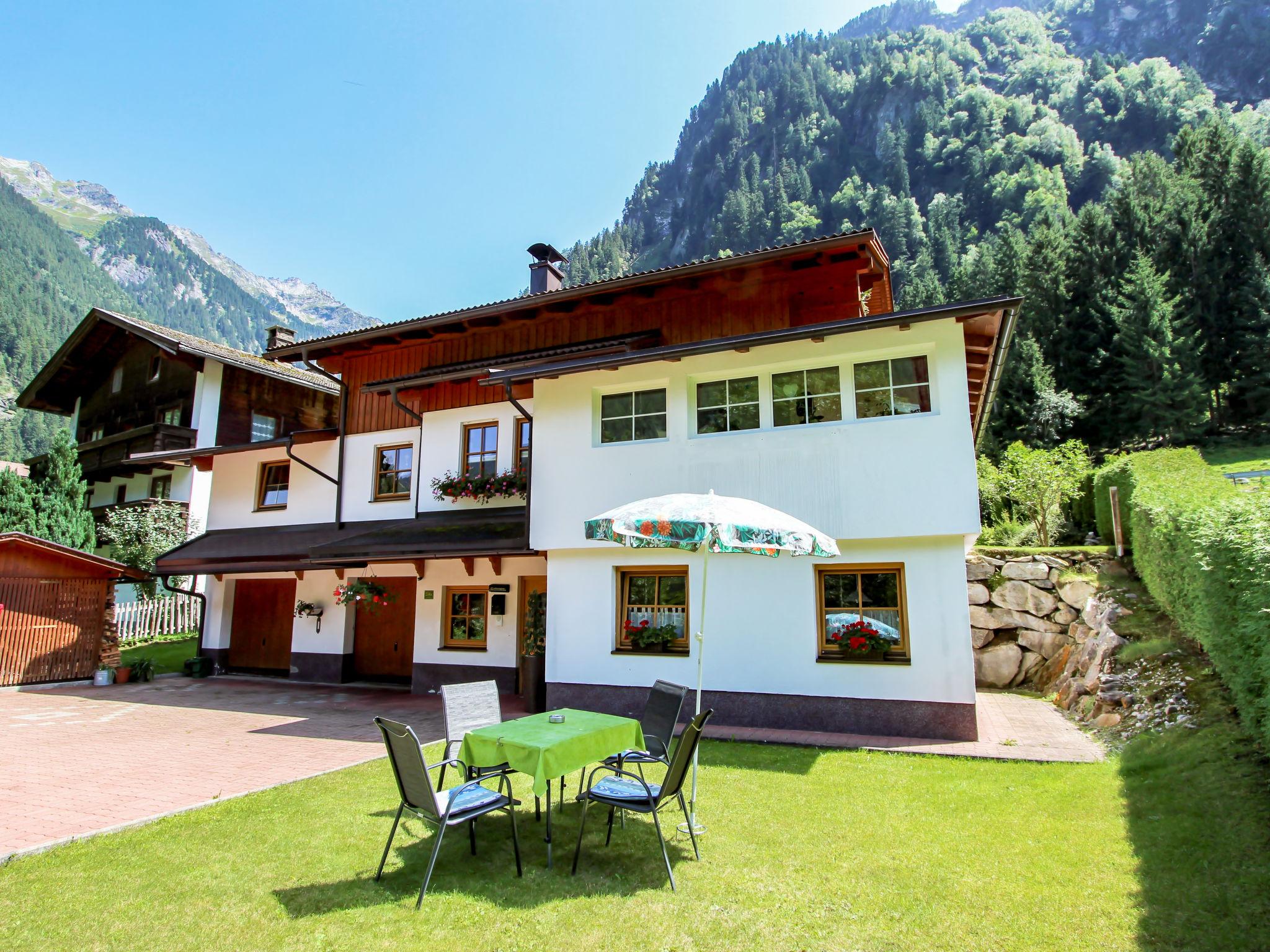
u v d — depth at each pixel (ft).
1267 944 11.07
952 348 30.22
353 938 12.85
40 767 26.21
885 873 15.15
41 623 50.08
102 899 14.57
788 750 27.27
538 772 15.24
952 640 28.94
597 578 35.70
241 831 18.78
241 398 82.07
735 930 12.92
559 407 37.50
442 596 47.32
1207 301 124.36
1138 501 36.32
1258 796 15.66
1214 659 21.59
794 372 33.37
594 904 14.15
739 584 32.71
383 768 25.68
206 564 50.88
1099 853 15.49
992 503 63.82
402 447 50.83
